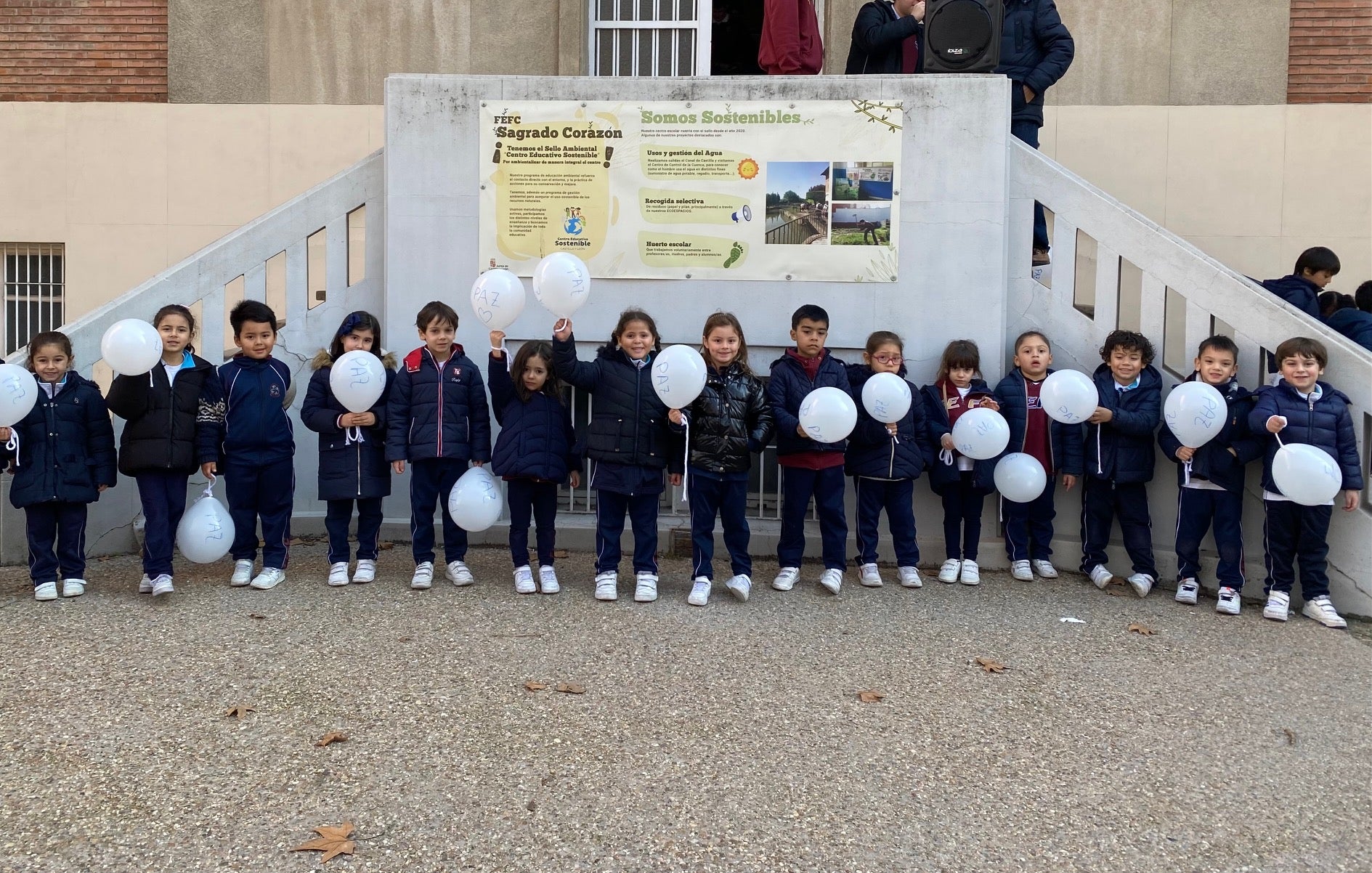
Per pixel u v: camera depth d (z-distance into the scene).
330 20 8.72
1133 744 3.34
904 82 5.73
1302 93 8.30
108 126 8.58
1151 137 8.02
